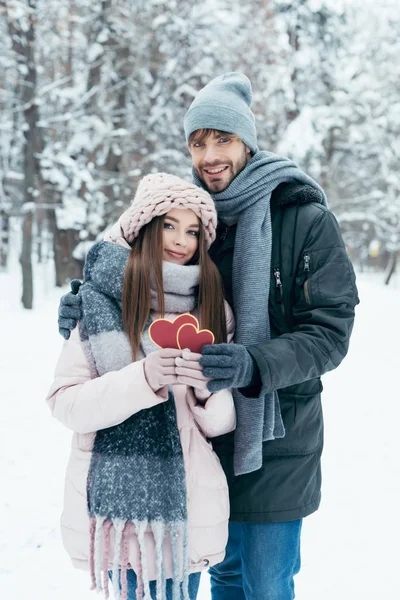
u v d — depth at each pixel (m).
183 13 17.23
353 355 8.40
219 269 1.93
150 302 1.63
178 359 1.45
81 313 1.65
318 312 1.69
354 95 20.92
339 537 3.17
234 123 1.85
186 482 1.58
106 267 1.65
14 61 13.20
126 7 15.86
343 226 26.94
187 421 1.66
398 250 26.53
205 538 1.60
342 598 2.62
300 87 20.34
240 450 1.71
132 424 1.56
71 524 1.58
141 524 1.48
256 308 1.74
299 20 20.30
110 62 15.29
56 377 1.63
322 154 19.12
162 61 16.69
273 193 1.90
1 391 6.08
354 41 22.23
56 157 14.43
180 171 16.53
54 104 15.15
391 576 2.79
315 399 1.88
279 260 1.81
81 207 15.30
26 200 13.62
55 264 17.52
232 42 19.02
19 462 4.20
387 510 3.48
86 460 1.59
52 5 12.84
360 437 4.78
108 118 15.39
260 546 1.82
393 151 23.56
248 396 1.57
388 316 12.80
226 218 1.92
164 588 1.52
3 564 2.88
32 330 10.38
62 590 2.65
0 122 14.99
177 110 17.14
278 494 1.79
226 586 2.13
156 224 1.67
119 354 1.58
